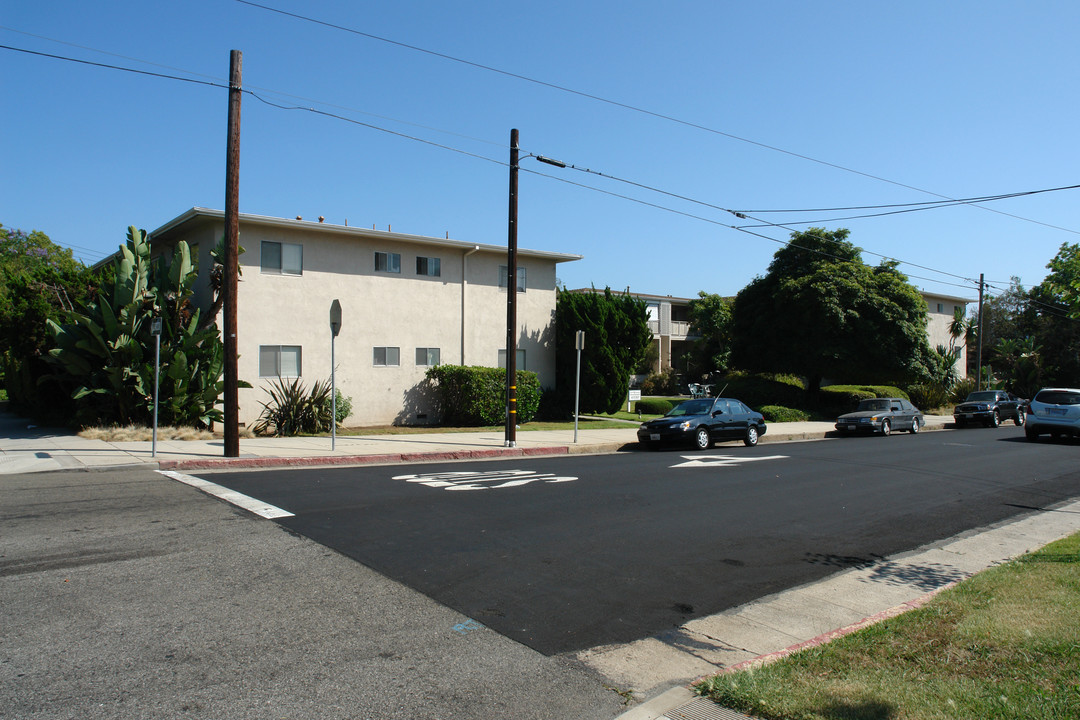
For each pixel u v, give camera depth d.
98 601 5.55
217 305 18.62
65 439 16.00
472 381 22.30
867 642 5.02
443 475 12.55
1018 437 24.89
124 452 13.88
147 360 17.34
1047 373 50.41
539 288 26.66
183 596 5.73
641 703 4.24
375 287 22.39
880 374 31.16
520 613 5.68
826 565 7.47
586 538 8.12
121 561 6.59
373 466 13.87
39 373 22.73
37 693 4.05
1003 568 7.07
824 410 33.81
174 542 7.28
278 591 5.93
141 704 3.96
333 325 15.40
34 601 5.51
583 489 11.41
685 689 4.40
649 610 5.90
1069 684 4.15
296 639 4.96
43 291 22.91
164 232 21.44
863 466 15.55
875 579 7.02
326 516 8.69
